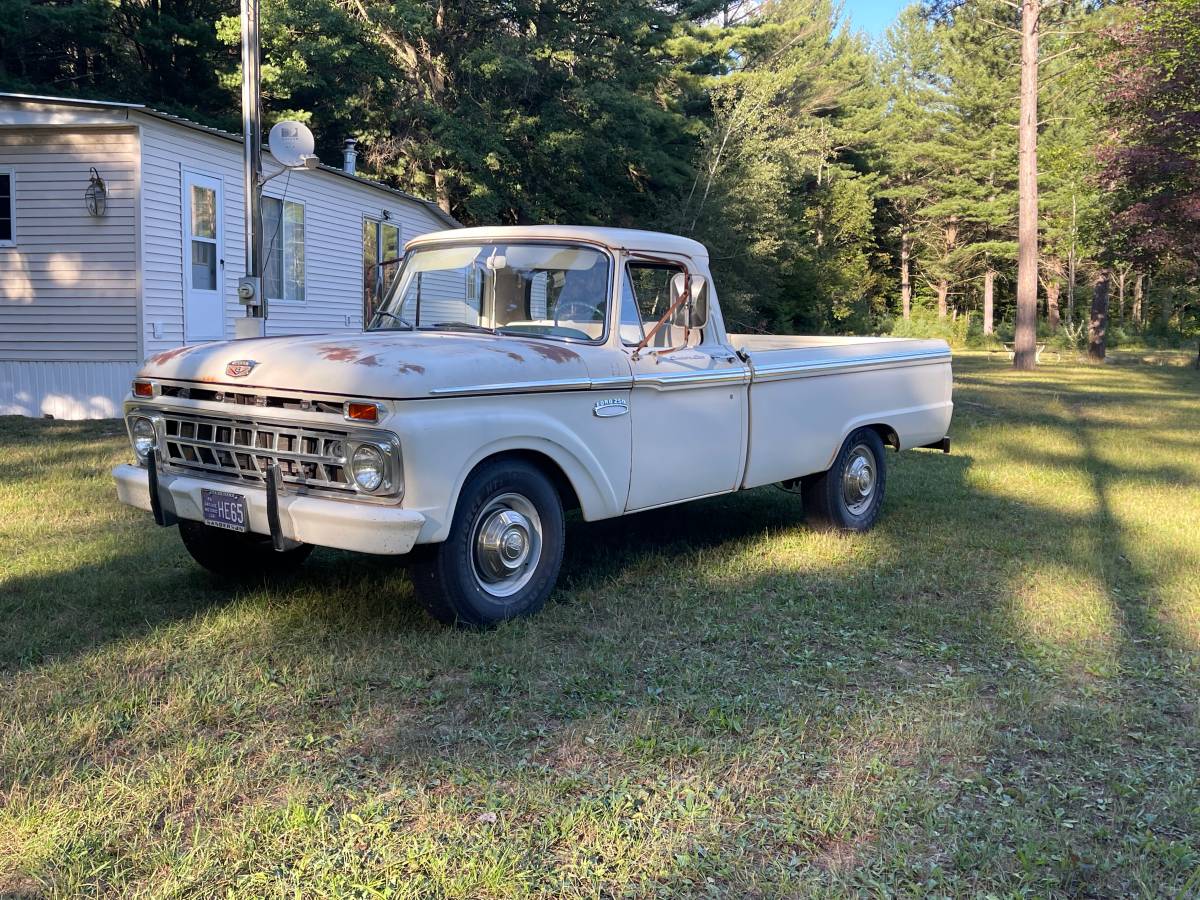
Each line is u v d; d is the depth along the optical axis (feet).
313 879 8.60
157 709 11.95
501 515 14.87
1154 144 75.46
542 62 88.84
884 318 164.04
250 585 17.11
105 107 38.04
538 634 14.76
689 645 14.74
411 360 13.76
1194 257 79.25
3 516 21.97
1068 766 11.14
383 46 83.15
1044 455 35.09
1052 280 165.48
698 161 104.63
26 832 9.19
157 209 40.40
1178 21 71.31
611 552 19.98
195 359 15.24
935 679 13.66
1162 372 85.51
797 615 16.26
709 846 9.28
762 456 19.51
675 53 107.34
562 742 11.39
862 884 8.74
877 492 23.17
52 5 75.05
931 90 155.63
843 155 153.17
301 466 13.93
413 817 9.71
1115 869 9.08
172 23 78.33
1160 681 13.84
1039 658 14.60
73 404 40.73
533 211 93.81
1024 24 84.17
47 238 40.04
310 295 51.98
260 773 10.48
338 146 87.61
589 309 16.88
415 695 12.63
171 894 8.32
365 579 17.28
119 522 21.56
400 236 62.08
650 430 16.99
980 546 21.42
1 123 38.52
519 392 14.56
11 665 13.35
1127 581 18.88
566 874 8.81
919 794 10.33
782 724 11.87
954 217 156.56
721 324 18.99
